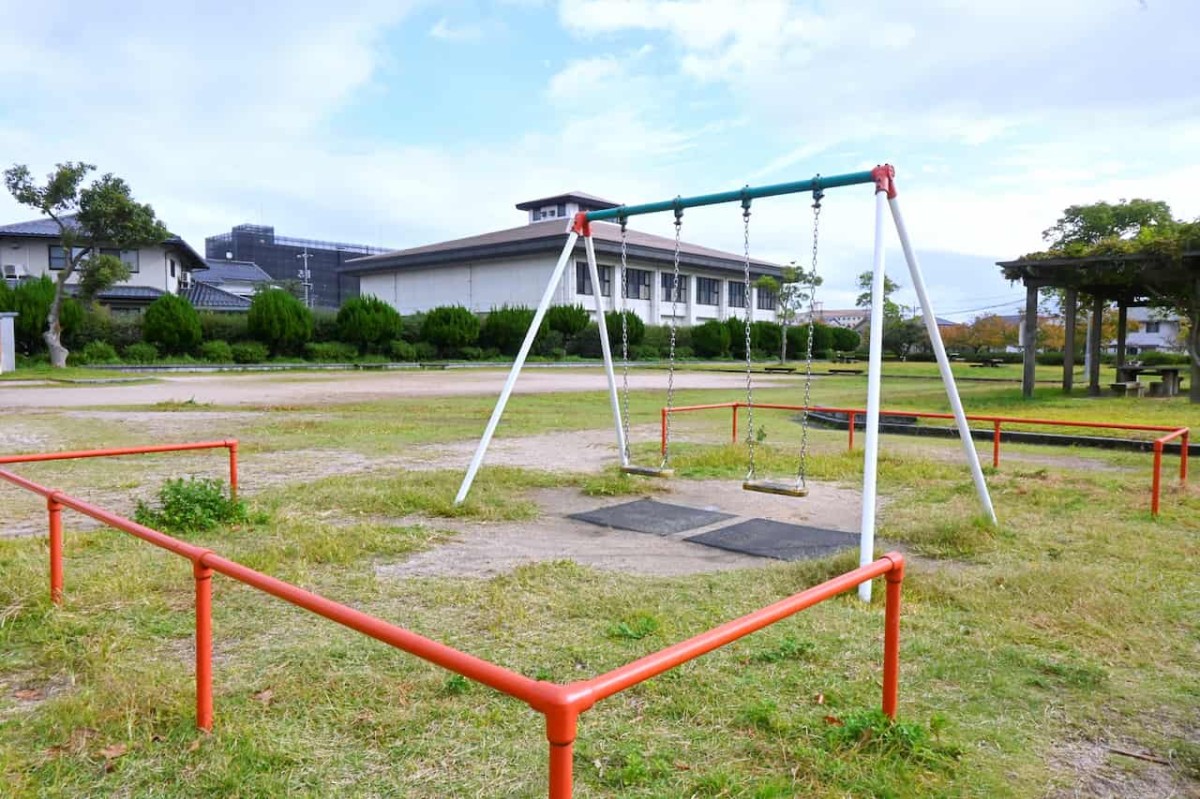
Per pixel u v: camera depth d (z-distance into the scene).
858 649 3.63
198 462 9.22
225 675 3.33
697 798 2.46
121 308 39.91
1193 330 17.17
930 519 6.26
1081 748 2.82
